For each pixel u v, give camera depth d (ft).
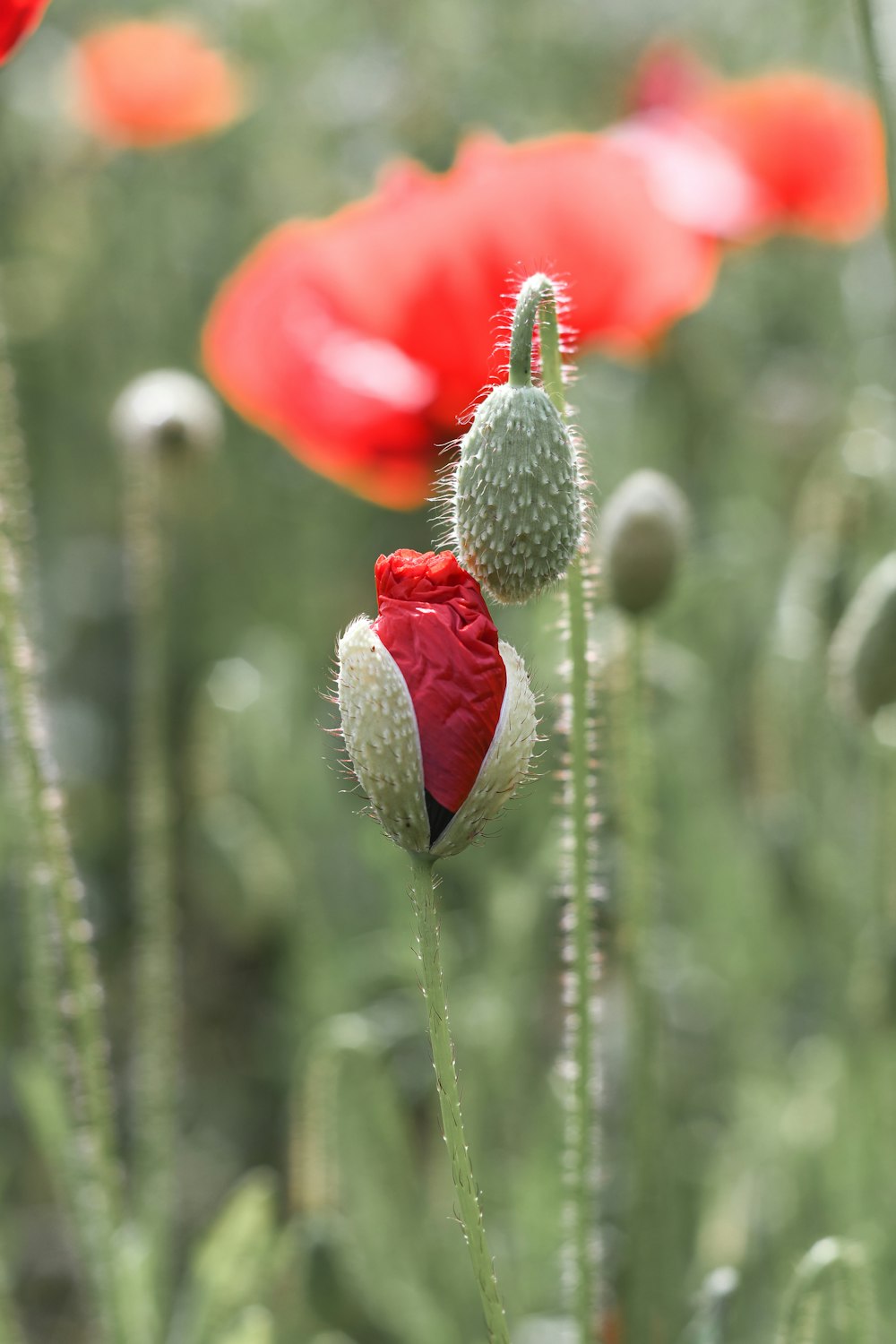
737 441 3.82
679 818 2.91
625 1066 2.84
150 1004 2.21
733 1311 2.28
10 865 3.25
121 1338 1.87
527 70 4.67
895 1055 2.20
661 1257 2.12
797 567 2.33
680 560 1.85
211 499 4.26
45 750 1.76
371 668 1.53
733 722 3.26
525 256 2.13
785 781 2.75
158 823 2.19
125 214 4.70
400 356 2.19
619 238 2.15
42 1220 3.38
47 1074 1.96
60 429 4.69
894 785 2.34
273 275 2.31
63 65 4.89
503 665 1.54
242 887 3.03
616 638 1.93
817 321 4.17
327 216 4.54
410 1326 2.26
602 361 3.87
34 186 4.92
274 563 4.24
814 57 4.23
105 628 4.41
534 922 2.65
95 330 4.71
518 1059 2.72
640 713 1.88
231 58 4.66
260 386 2.30
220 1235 2.03
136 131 3.80
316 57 4.59
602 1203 2.60
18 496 1.77
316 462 2.38
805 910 2.78
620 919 2.48
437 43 4.52
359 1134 2.23
